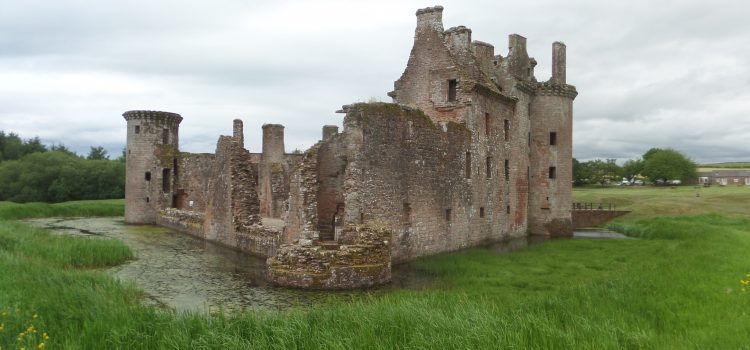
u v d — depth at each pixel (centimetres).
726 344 1026
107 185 7812
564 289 1670
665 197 6875
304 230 2319
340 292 1922
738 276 1667
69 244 2552
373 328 1165
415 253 2664
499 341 1062
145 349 1095
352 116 2356
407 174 2633
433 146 2850
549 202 4162
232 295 1870
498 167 3616
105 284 1691
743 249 2314
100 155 12112
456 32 3309
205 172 5331
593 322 1207
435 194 2862
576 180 12938
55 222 4866
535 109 4178
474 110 3241
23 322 1202
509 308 1362
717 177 13075
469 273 2211
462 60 3278
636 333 1112
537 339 1091
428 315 1238
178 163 5328
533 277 2102
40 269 1778
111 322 1210
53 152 8588
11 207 5266
